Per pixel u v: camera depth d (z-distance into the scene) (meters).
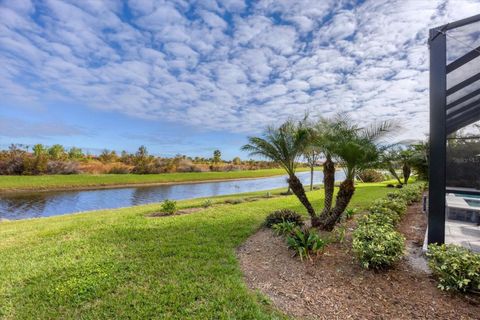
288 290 3.48
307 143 6.57
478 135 7.45
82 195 20.36
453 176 7.98
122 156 39.19
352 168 5.71
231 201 12.20
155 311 3.03
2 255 4.94
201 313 2.96
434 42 4.25
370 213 6.86
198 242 5.47
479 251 4.22
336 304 3.12
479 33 3.94
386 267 3.88
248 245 5.34
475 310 2.88
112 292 3.48
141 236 5.95
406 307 3.00
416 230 6.20
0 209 14.42
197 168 43.22
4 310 3.15
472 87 5.31
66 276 3.95
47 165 27.34
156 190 24.86
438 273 3.42
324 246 4.68
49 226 7.48
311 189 18.38
